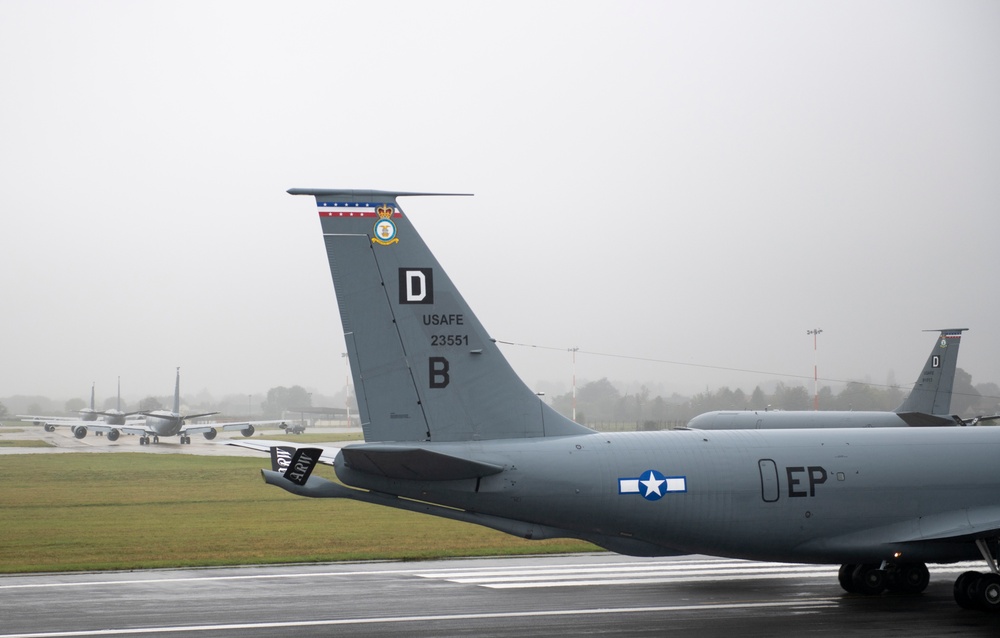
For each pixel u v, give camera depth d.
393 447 26.91
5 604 32.38
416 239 29.59
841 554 32.12
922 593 34.75
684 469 30.73
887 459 32.72
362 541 49.22
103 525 56.47
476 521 29.84
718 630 28.36
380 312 29.33
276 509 65.56
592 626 28.91
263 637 27.47
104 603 32.53
